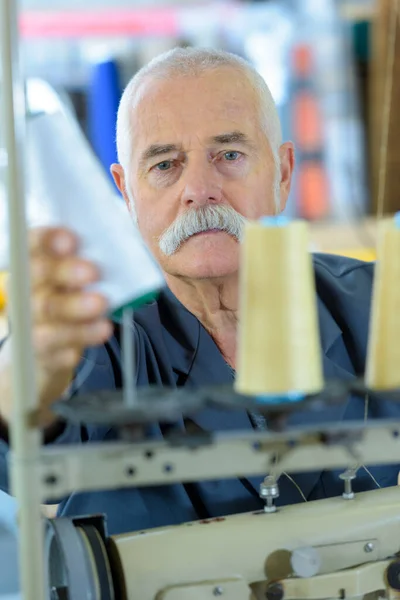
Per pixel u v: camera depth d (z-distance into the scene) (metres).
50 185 0.84
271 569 1.03
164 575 1.00
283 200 1.62
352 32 3.11
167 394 0.89
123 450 0.85
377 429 0.89
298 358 0.84
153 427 1.28
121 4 3.03
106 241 0.84
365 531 1.07
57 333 0.87
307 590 1.00
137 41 3.07
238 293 1.46
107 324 0.89
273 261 0.84
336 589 1.01
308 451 0.88
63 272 0.83
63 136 0.85
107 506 1.30
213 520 1.06
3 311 2.02
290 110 3.14
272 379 0.84
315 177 3.15
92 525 1.03
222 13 3.13
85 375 1.30
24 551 0.86
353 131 3.12
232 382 1.45
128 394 0.86
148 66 1.50
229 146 1.45
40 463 0.85
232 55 1.50
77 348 0.90
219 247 1.43
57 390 0.92
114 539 1.02
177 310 1.45
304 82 3.14
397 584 1.04
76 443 1.01
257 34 3.16
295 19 3.15
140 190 1.48
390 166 2.34
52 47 2.99
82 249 0.84
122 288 0.84
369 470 1.38
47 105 0.88
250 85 1.49
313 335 0.86
